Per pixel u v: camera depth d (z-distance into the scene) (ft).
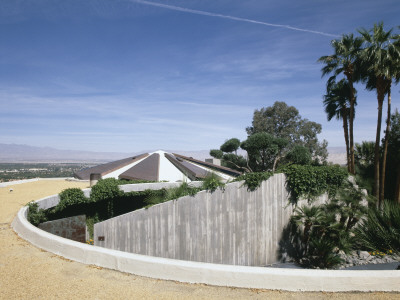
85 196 41.19
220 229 35.27
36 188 58.54
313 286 13.71
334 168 41.45
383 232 18.29
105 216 44.39
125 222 31.32
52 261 17.40
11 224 27.09
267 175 37.58
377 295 13.29
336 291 13.62
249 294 13.44
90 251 17.13
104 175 68.69
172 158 84.79
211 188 34.73
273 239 38.50
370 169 74.43
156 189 49.49
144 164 76.84
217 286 14.23
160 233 32.53
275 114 149.38
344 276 13.79
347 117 79.46
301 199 40.34
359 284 13.69
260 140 88.28
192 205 33.88
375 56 57.62
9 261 17.40
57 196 38.32
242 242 36.47
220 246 35.22
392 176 71.46
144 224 31.94
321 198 40.78
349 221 38.34
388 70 56.85
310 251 39.37
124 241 31.24
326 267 35.55
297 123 149.89
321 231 38.88
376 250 18.66
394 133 71.36
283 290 13.75
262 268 14.61
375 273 13.99
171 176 68.18
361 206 37.35
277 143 89.86
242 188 36.50
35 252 19.02
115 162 92.38
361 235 19.42
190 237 33.76
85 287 14.02
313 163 82.53
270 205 38.29
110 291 13.62
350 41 70.13
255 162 104.27
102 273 15.69
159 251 32.42
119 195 44.55
